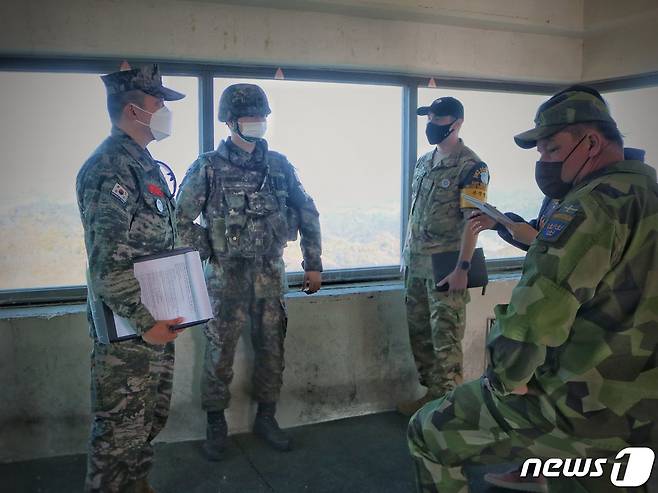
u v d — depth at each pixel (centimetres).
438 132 300
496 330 161
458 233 302
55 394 280
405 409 335
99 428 205
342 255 344
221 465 279
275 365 296
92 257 193
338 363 329
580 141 163
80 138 288
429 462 187
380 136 343
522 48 360
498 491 260
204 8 291
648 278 151
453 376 301
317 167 331
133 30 281
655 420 154
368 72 333
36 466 274
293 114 323
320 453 292
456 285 289
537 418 166
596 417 157
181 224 271
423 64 335
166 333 197
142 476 232
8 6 265
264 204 281
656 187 158
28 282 290
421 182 314
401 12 314
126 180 200
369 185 344
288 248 330
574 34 365
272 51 304
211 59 296
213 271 280
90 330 211
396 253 355
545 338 151
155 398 217
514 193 384
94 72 285
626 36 354
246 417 312
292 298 318
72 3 272
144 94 210
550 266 151
